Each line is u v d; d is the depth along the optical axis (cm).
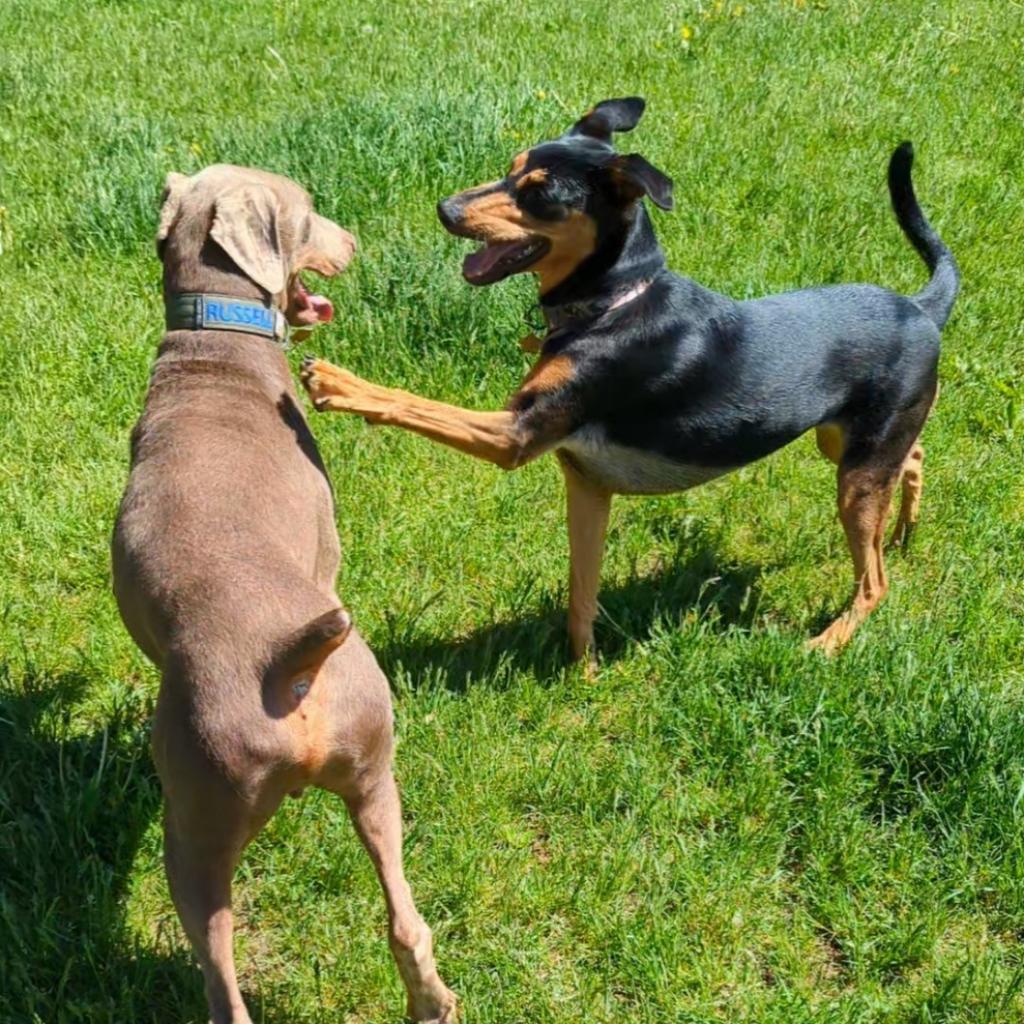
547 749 259
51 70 482
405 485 306
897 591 293
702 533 303
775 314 271
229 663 199
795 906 239
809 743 257
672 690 266
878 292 280
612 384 259
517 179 255
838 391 274
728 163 404
